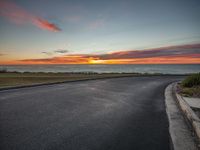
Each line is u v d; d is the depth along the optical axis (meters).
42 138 2.93
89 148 2.58
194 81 9.75
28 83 11.50
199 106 4.96
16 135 3.05
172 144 2.71
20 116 4.23
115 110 4.95
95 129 3.39
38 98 6.68
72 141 2.82
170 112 4.70
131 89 9.74
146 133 3.19
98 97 7.09
